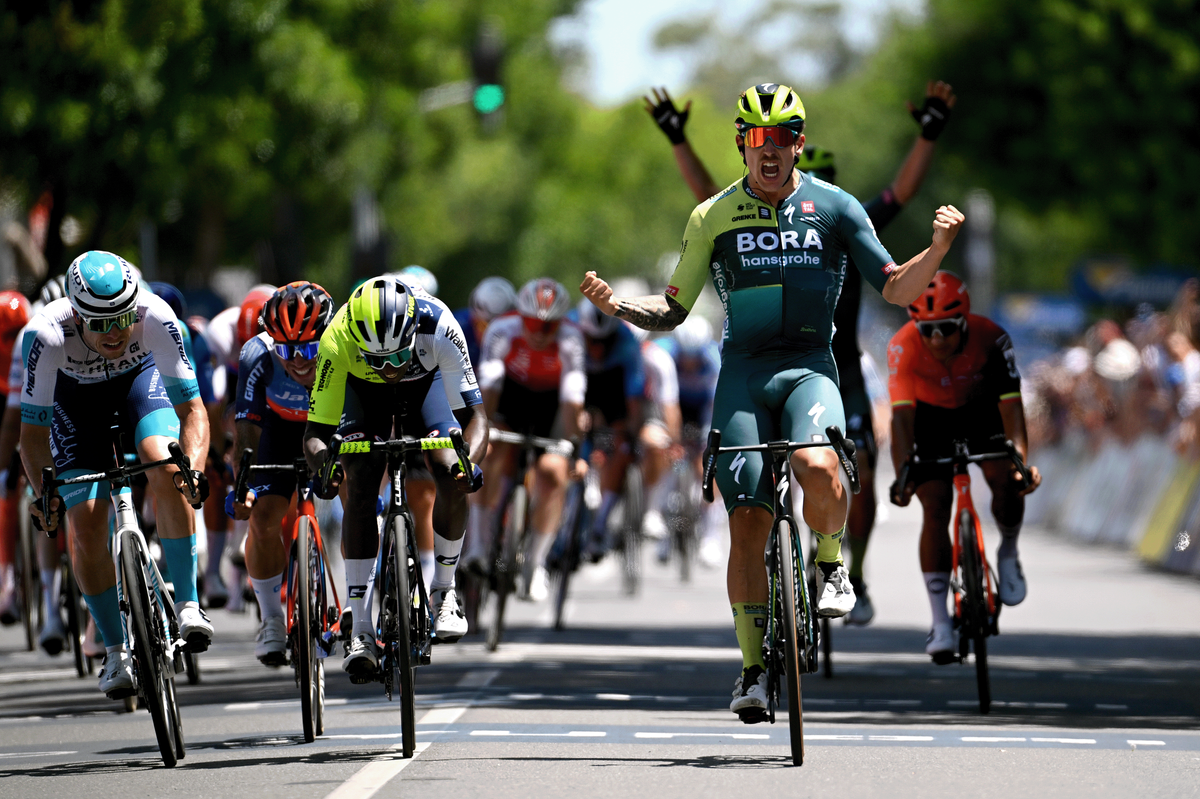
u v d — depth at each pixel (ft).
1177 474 200.44
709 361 186.70
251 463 82.64
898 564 204.44
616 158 535.60
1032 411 330.13
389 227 343.46
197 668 108.27
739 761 74.28
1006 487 100.42
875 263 75.15
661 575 199.62
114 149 182.19
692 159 111.45
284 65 210.18
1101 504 242.99
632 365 152.25
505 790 66.90
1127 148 322.55
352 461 79.46
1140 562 206.08
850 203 76.13
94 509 80.07
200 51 195.31
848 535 107.45
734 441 75.66
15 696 104.27
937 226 71.51
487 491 123.24
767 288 75.36
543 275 485.15
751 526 75.36
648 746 78.48
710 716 88.74
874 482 106.11
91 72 178.60
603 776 70.18
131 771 74.33
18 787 71.00
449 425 82.99
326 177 247.29
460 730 83.25
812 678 107.65
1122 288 315.58
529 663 113.60
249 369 90.17
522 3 455.63
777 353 76.07
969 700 96.48
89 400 81.76
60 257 183.73
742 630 75.72
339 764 73.72
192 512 80.79
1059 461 280.72
